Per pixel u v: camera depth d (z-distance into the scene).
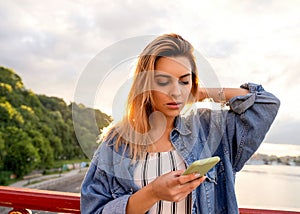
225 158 1.09
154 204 1.00
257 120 1.08
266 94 1.11
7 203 1.57
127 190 1.02
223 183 1.10
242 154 1.10
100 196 1.02
